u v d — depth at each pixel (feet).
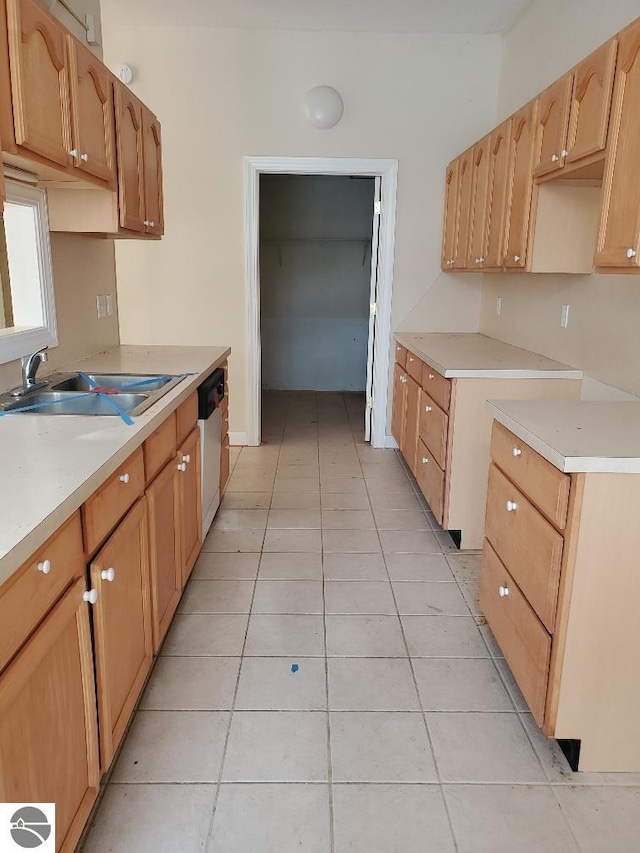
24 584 3.46
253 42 13.19
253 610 8.10
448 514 9.86
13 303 7.86
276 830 4.91
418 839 4.86
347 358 23.35
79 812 4.38
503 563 6.63
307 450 15.33
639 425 5.94
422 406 11.51
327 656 7.17
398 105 13.58
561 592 5.20
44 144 5.69
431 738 5.94
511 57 12.84
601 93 6.60
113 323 11.04
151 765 5.53
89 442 5.13
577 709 5.42
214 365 9.80
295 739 5.89
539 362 10.11
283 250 22.39
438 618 7.99
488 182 10.84
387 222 14.12
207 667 6.93
